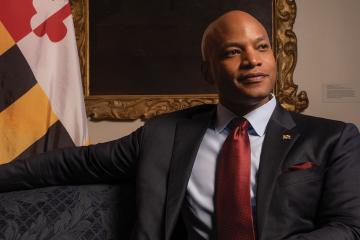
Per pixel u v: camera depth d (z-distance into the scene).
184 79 2.25
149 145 1.20
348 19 2.18
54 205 1.21
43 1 1.74
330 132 1.08
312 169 1.04
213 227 1.07
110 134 2.28
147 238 1.10
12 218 1.19
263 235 0.98
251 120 1.13
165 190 1.14
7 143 1.63
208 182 1.10
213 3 2.23
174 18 2.26
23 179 1.23
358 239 0.95
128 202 1.24
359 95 2.16
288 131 1.10
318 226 1.02
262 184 1.03
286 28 2.18
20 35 1.69
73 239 1.19
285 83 2.17
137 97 2.25
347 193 0.99
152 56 2.27
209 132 1.19
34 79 1.68
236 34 1.09
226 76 1.10
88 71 2.29
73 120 1.72
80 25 2.29
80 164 1.23
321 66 2.19
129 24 2.28
